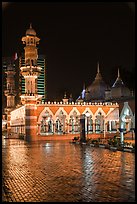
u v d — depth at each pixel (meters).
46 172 12.41
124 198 8.03
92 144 28.05
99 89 54.12
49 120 43.75
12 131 55.12
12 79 58.47
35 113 38.66
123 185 9.65
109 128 44.12
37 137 38.88
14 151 22.70
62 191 8.96
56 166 14.10
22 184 10.02
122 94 49.06
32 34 38.56
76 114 42.16
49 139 39.47
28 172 12.45
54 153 20.69
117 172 12.21
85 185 9.75
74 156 18.55
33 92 38.41
